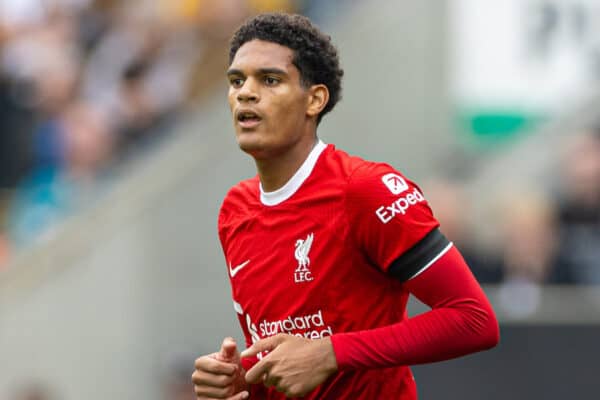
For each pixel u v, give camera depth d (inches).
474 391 880.3
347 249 430.0
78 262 1032.2
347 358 416.2
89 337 1023.0
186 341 994.1
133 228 1020.5
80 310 1029.8
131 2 1283.2
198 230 1008.2
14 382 1043.3
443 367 882.1
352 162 438.6
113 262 1024.2
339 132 1019.3
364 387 444.5
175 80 1243.8
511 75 1063.0
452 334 415.8
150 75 1249.4
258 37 437.1
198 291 1002.7
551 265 938.7
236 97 434.3
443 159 1043.3
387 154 1033.5
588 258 950.4
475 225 992.2
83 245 1033.5
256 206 453.7
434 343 416.2
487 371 882.8
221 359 441.4
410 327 418.0
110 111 1232.8
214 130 1026.1
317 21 1205.1
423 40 1049.5
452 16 1059.3
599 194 996.6
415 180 1032.2
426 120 1045.8
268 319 445.7
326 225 432.1
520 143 1058.7
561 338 888.3
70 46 1269.7
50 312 1039.6
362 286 435.2
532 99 1064.8
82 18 1280.8
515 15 1059.3
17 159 1216.8
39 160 1216.2
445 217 951.6
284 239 440.5
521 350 888.3
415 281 422.6
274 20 437.7
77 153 1211.9
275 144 432.8
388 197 422.9
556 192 1012.5
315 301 434.3
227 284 995.9
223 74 1221.7
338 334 422.3
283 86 432.1
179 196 1013.2
